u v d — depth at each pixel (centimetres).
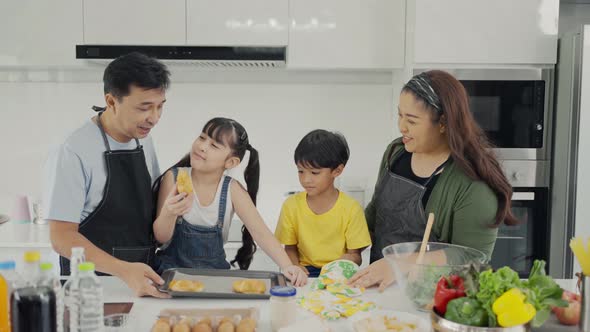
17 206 275
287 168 302
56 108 295
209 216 173
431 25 243
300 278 154
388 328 113
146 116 154
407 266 127
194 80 296
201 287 142
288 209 190
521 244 256
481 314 100
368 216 191
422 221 163
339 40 259
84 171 158
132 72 149
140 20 256
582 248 106
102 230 164
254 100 298
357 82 297
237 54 251
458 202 155
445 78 154
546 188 253
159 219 166
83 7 255
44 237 246
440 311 107
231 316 118
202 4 256
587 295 105
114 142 165
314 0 257
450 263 140
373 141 300
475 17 242
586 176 236
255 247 194
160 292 138
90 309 99
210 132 171
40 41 257
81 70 292
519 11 241
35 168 298
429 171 163
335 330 120
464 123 152
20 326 95
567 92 239
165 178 177
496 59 244
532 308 98
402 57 260
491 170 152
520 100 248
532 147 251
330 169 180
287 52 260
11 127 296
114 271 142
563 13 281
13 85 293
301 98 298
